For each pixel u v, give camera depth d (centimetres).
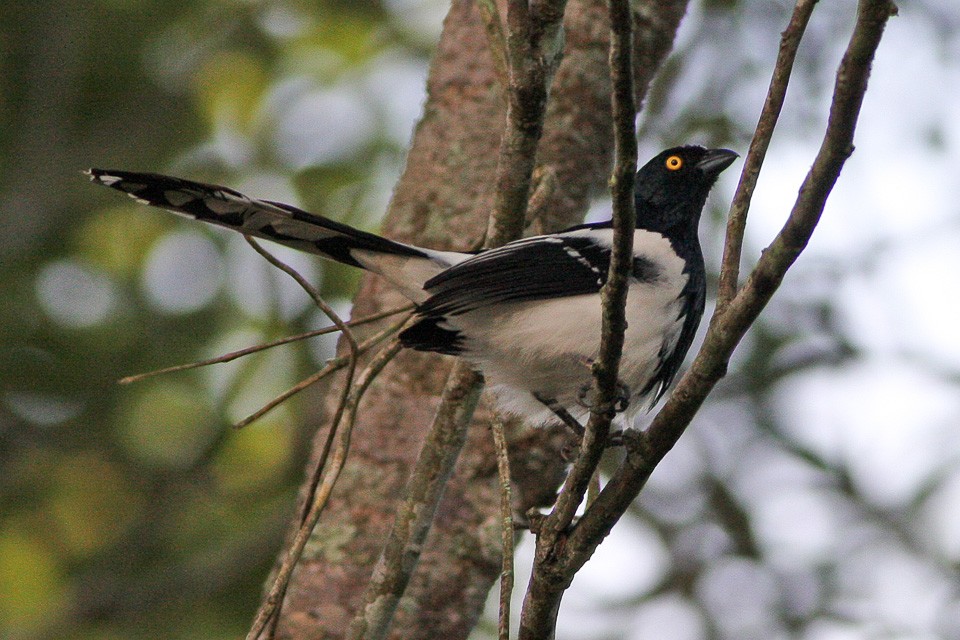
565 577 620
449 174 995
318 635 872
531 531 632
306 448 1348
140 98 1606
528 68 650
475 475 927
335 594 884
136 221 1514
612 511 607
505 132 689
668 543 1355
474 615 912
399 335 729
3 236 1509
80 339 1430
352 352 700
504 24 1001
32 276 1491
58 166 1570
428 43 1541
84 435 1393
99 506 1380
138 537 1337
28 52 1606
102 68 1617
